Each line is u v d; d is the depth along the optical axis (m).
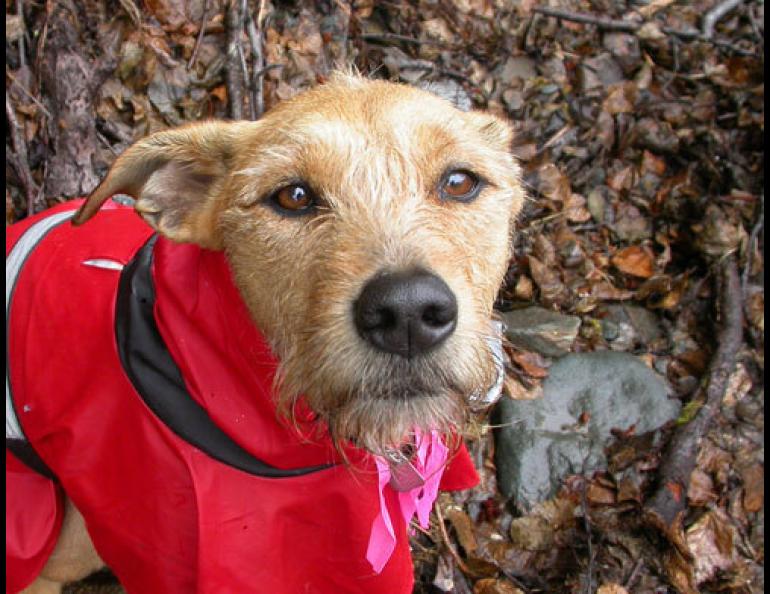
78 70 0.73
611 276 0.79
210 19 0.79
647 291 0.77
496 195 0.43
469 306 0.39
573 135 0.85
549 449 0.67
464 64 0.87
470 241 0.42
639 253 0.80
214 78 0.78
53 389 0.45
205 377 0.42
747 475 0.67
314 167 0.40
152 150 0.44
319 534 0.47
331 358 0.38
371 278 0.37
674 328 0.76
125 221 0.53
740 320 0.73
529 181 0.81
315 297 0.39
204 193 0.45
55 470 0.46
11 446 0.48
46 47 0.73
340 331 0.38
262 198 0.41
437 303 0.37
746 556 0.64
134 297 0.44
